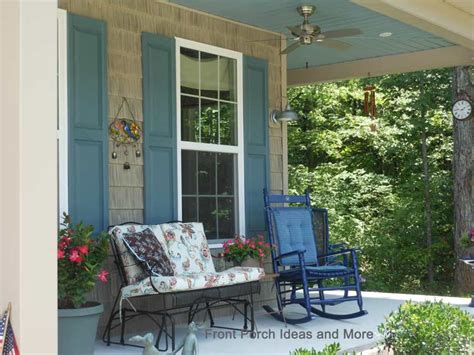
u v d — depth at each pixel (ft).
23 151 10.05
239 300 17.33
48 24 10.39
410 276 43.19
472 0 18.15
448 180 42.73
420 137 44.14
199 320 19.29
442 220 43.27
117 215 17.48
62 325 13.48
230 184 20.93
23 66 10.11
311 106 46.78
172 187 18.93
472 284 36.86
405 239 43.37
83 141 16.74
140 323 17.67
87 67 16.90
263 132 22.08
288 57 26.32
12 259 10.07
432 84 42.52
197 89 19.98
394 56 25.96
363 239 43.09
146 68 18.38
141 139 18.22
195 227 18.29
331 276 19.25
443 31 18.69
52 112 10.39
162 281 14.70
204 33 20.24
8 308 10.05
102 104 17.17
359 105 47.47
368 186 44.16
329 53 25.66
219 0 18.89
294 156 47.75
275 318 19.53
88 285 13.66
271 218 20.38
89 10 17.12
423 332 12.82
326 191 44.55
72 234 13.98
